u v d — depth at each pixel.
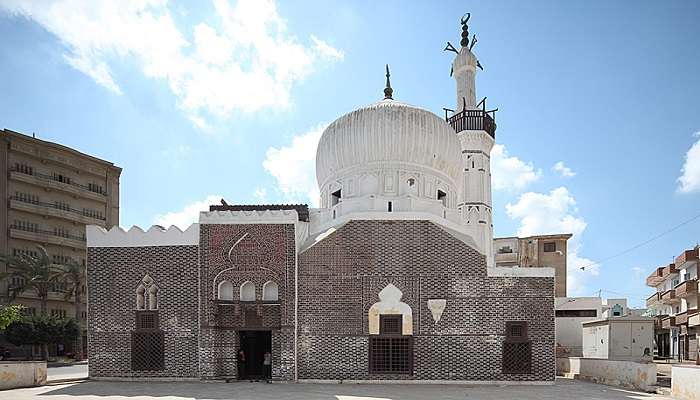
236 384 28.20
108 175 77.88
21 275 60.00
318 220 35.88
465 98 47.78
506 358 29.39
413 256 30.16
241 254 30.09
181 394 24.47
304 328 29.66
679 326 65.19
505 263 75.75
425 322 29.67
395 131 35.12
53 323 55.78
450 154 36.84
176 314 30.02
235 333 30.11
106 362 30.12
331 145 36.81
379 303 29.81
